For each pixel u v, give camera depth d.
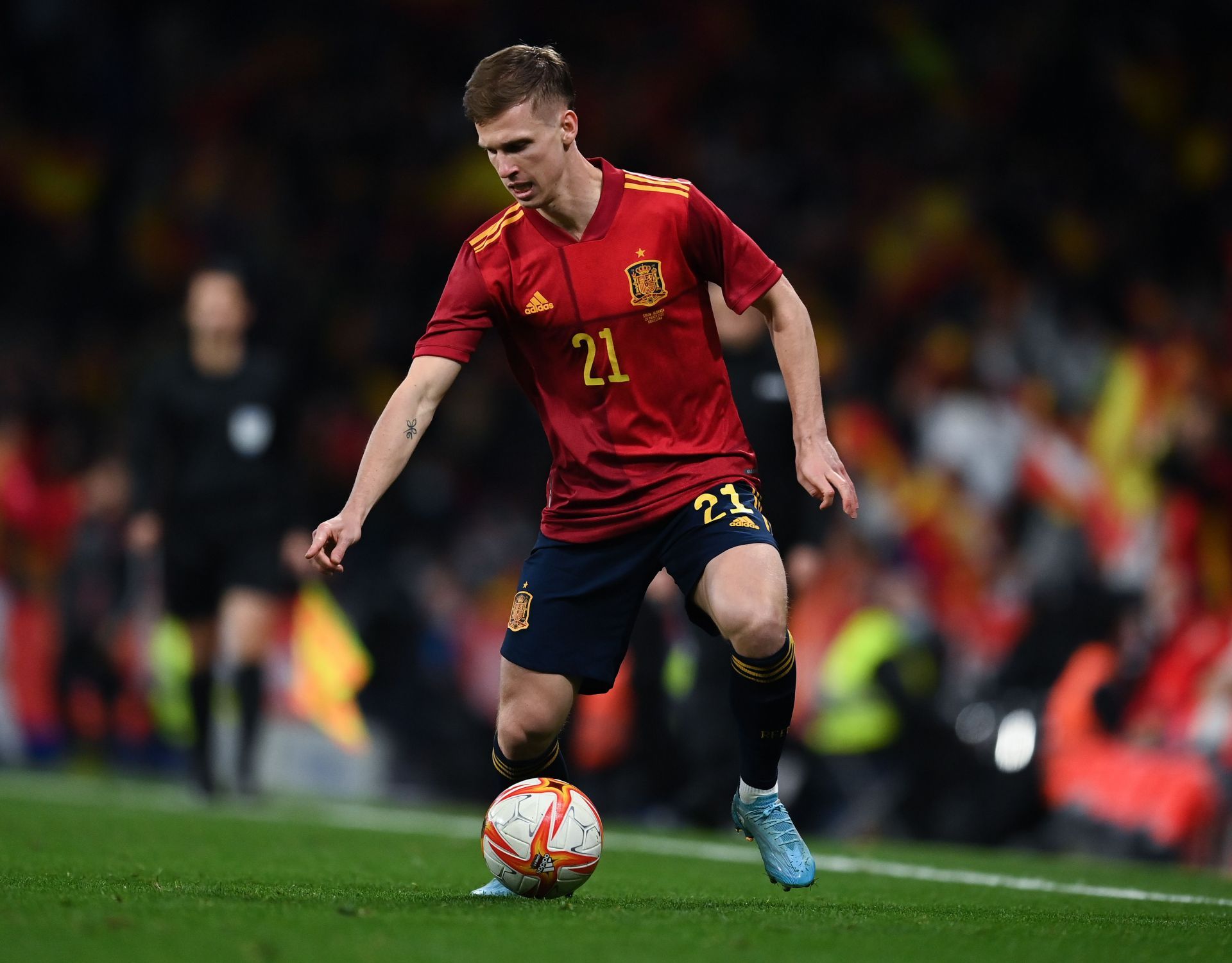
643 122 55.62
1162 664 26.28
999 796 26.03
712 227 13.89
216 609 29.66
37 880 14.63
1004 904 15.12
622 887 15.95
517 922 11.52
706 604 13.55
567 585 13.81
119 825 23.00
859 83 55.12
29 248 56.12
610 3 58.34
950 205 50.94
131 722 40.97
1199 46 53.06
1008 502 38.97
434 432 47.81
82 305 55.12
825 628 34.16
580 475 13.92
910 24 55.81
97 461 47.41
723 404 14.16
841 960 10.24
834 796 28.66
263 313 52.38
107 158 57.41
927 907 14.31
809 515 23.34
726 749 25.33
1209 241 49.69
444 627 40.03
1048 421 40.72
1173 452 35.81
